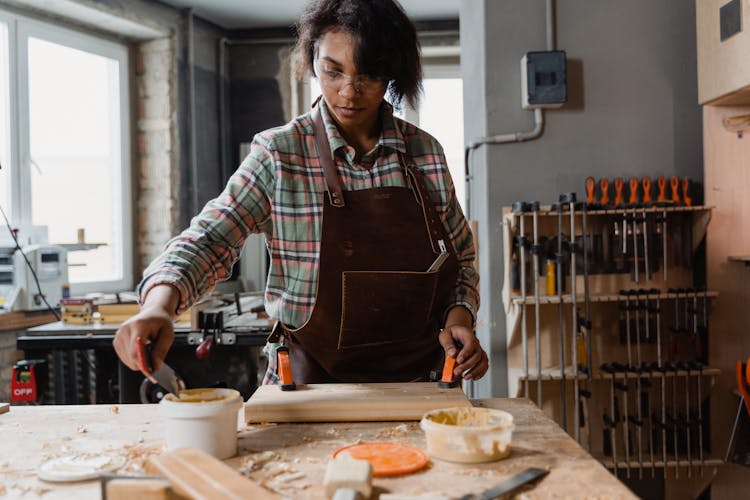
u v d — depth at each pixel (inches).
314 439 46.3
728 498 115.8
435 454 41.9
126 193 195.2
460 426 44.6
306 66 60.9
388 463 40.2
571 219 108.7
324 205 57.1
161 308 44.6
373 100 57.2
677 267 118.7
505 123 122.0
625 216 113.7
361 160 60.4
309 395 52.3
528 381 115.6
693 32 122.0
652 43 121.6
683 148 122.1
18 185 161.5
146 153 197.9
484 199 123.3
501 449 41.2
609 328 119.5
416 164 62.7
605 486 37.0
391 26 55.3
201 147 209.5
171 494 33.4
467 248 66.7
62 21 174.9
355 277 56.7
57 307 158.7
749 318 113.2
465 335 56.6
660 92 121.7
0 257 150.3
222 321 121.3
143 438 47.5
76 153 182.7
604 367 114.6
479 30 124.6
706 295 110.7
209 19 212.4
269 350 61.4
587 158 121.3
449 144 219.1
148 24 186.5
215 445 41.9
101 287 186.9
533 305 118.7
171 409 41.7
